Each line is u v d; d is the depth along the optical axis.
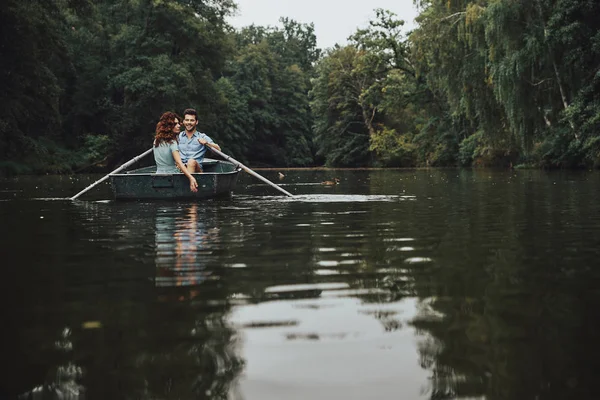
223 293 2.28
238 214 5.47
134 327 1.83
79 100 32.25
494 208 5.91
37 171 25.36
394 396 1.31
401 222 4.72
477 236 3.84
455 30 23.17
